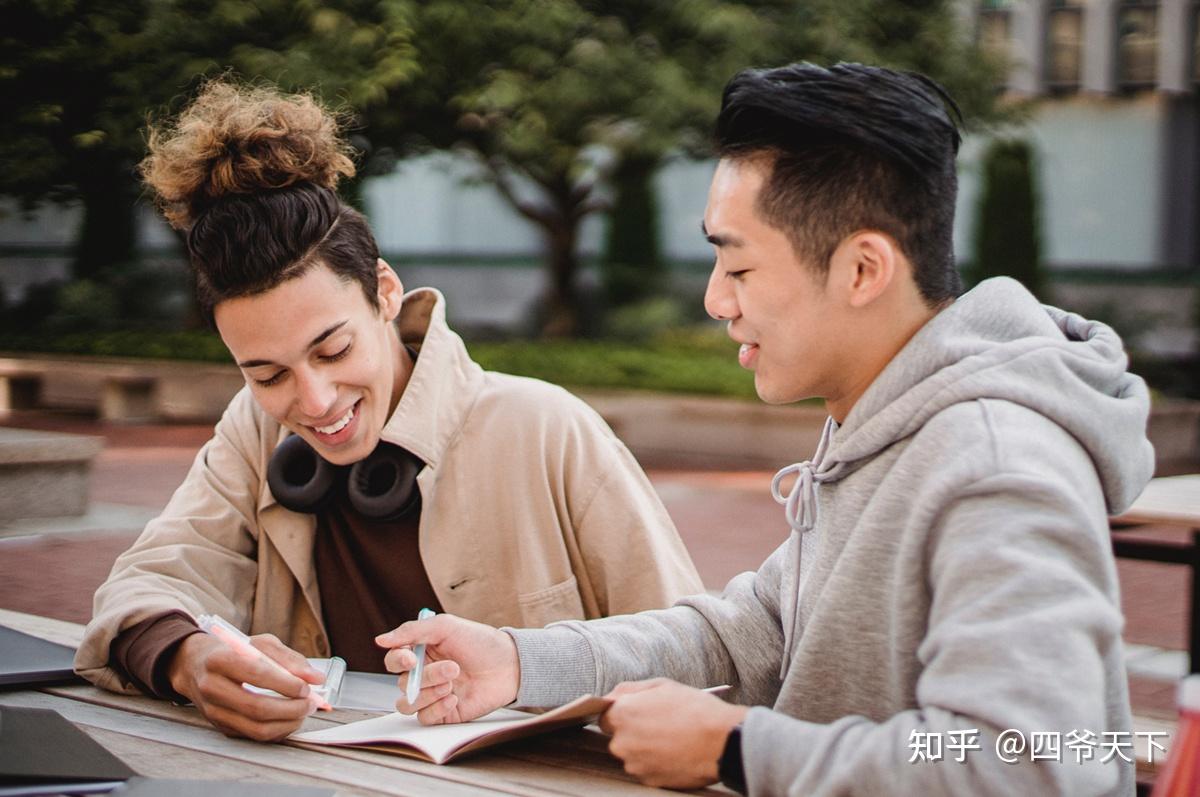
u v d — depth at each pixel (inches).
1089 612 48.5
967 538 50.9
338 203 74.8
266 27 434.6
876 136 56.4
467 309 840.9
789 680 59.2
